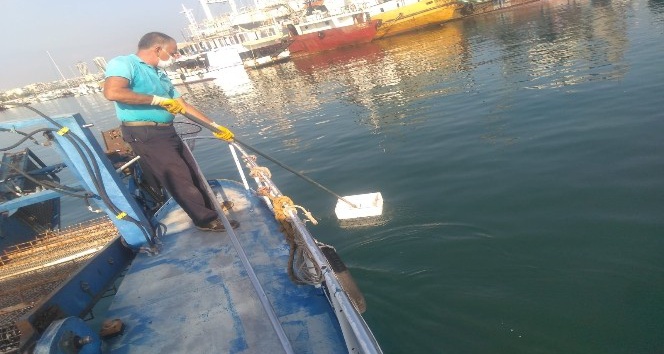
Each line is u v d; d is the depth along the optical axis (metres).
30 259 4.07
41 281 3.55
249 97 32.06
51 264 3.89
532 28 31.12
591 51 17.70
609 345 3.97
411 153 10.01
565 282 4.84
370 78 26.48
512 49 24.02
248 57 54.31
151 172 3.82
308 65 43.59
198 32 65.12
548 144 8.59
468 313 4.68
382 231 6.59
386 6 46.25
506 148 8.92
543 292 4.76
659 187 6.09
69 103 88.75
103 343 2.47
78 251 4.00
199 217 3.61
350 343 1.93
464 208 6.82
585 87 12.25
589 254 5.17
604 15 28.92
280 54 50.75
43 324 2.42
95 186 3.10
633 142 7.70
